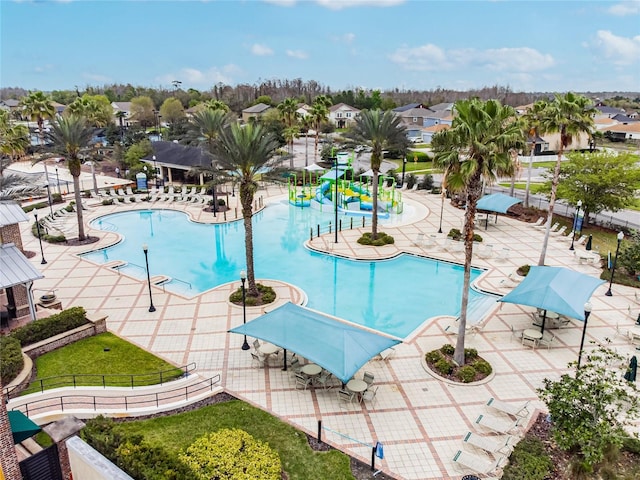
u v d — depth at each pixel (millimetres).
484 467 13789
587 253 32406
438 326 23375
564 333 22562
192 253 35688
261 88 172375
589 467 13305
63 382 17938
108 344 21141
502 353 20875
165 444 14719
